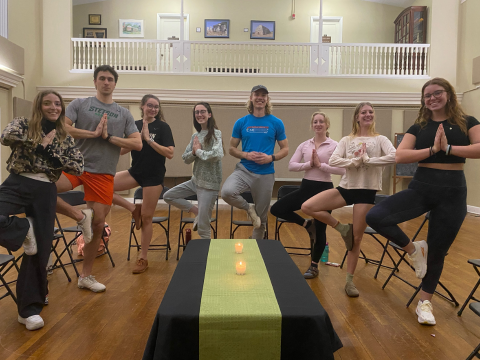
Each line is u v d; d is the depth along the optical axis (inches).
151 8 433.4
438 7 344.2
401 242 89.4
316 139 143.3
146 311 97.6
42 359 72.9
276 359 52.0
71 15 344.5
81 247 153.3
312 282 125.3
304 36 436.1
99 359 73.0
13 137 81.7
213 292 60.1
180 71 349.7
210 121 134.8
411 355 76.0
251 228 229.8
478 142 84.0
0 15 287.9
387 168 353.7
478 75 310.3
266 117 135.2
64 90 337.1
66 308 99.1
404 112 349.7
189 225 238.4
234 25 434.9
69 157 90.1
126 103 349.4
